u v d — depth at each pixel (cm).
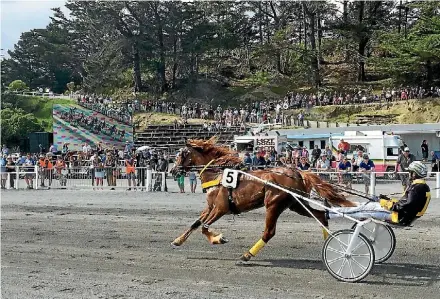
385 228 899
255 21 7375
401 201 819
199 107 5359
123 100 5597
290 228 1252
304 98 5294
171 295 745
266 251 1019
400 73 5228
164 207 1691
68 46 7931
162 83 6125
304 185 909
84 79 6456
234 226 1295
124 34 5938
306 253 999
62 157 3006
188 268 898
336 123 4469
